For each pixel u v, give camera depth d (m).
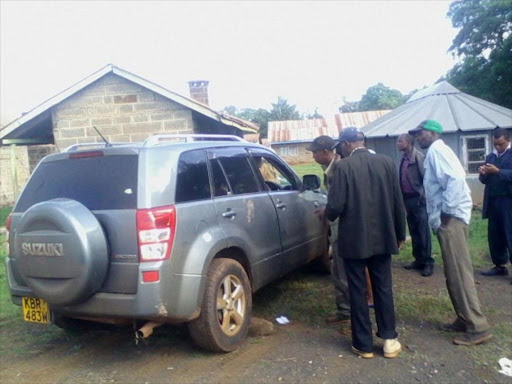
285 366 4.21
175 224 3.97
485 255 7.64
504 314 5.24
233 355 4.47
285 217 5.62
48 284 3.90
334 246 5.15
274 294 6.18
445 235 4.52
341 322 5.18
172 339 4.90
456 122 13.03
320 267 6.84
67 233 3.75
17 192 13.30
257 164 5.56
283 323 5.25
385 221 4.29
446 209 4.48
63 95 11.75
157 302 3.82
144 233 3.83
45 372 4.31
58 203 3.89
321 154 5.46
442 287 6.21
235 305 4.58
